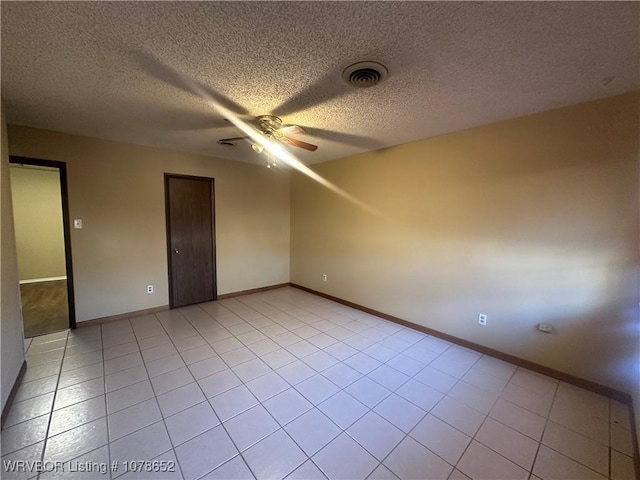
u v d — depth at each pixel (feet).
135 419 6.21
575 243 7.59
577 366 7.68
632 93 6.66
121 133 10.25
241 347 9.64
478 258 9.39
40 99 7.30
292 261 17.71
